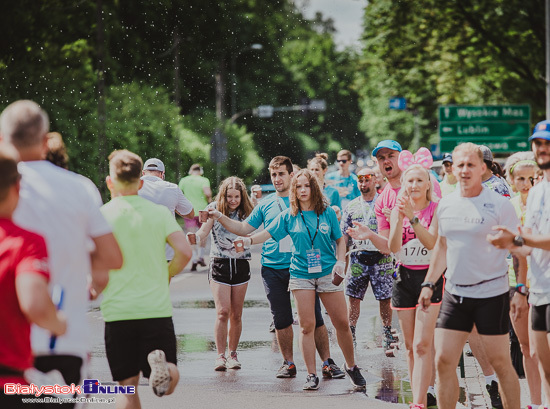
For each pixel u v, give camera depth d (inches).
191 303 1091.9
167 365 430.6
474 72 2440.9
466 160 473.7
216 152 2910.9
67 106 2282.2
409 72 2568.9
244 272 717.9
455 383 484.1
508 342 479.5
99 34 2217.0
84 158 2278.5
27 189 356.8
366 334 874.8
